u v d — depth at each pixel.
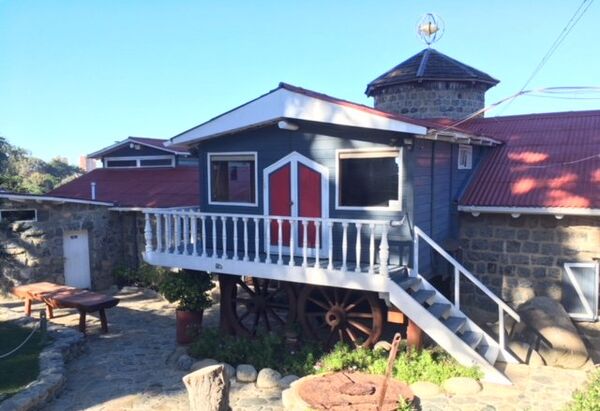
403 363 8.27
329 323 9.52
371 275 8.33
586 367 8.87
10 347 9.35
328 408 4.50
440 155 10.13
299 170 9.99
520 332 9.94
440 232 10.32
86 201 15.55
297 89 9.25
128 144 21.19
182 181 18.34
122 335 11.23
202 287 10.29
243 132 10.60
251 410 7.37
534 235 10.62
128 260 16.83
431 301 8.95
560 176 10.97
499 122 14.88
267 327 10.62
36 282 14.47
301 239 10.02
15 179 14.63
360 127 9.09
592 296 10.13
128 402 7.64
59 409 7.36
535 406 7.32
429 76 16.36
